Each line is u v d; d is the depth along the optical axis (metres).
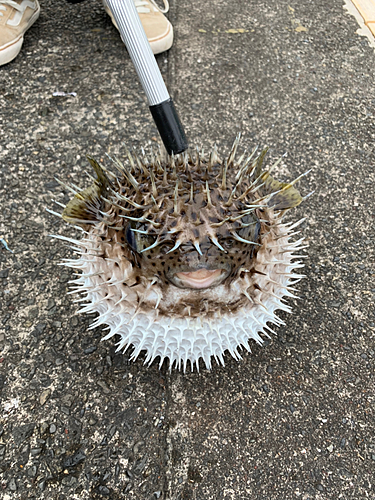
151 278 0.37
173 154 0.41
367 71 0.89
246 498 0.42
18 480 0.43
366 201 0.68
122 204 0.39
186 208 0.35
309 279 0.59
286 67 0.89
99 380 0.50
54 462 0.44
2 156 0.71
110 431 0.46
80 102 0.80
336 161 0.73
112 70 0.85
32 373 0.50
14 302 0.56
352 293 0.58
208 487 0.43
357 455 0.45
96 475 0.43
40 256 0.60
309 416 0.48
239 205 0.36
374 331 0.54
